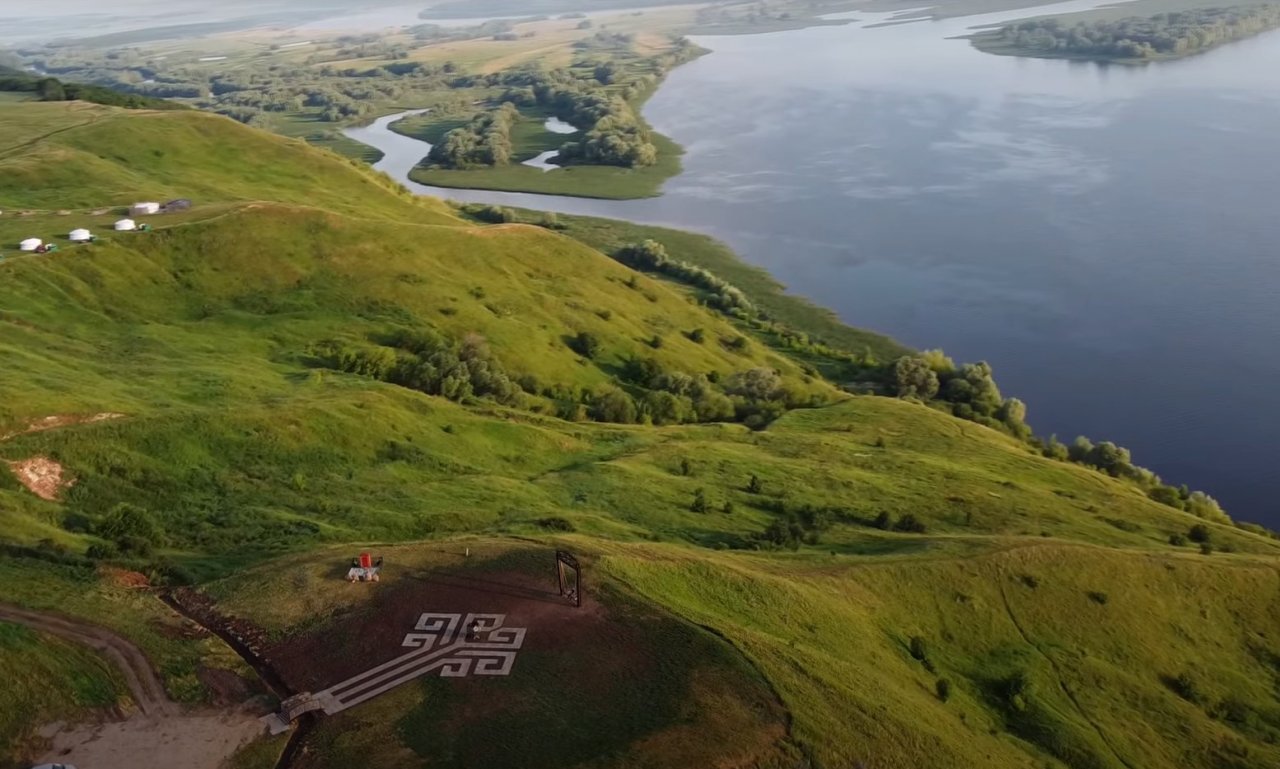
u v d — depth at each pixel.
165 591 52.50
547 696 44.50
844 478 100.88
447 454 89.75
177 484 70.88
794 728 44.91
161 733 41.19
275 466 77.75
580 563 55.41
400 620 49.59
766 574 63.66
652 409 121.44
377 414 90.44
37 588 49.25
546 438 101.12
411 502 76.00
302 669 46.12
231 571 56.12
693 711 44.28
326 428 84.81
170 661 45.19
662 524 81.75
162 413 78.56
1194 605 75.38
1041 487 108.94
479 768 40.25
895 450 115.75
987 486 104.06
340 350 109.19
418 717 42.94
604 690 45.16
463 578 53.69
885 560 71.88
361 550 56.97
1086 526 95.69
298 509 71.12
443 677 45.56
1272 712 67.44
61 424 73.12
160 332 104.31
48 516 61.47
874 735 46.81
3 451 66.44
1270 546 97.75
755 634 52.19
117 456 70.75
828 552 76.25
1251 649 73.06
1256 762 62.22
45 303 101.75
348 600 51.25
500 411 106.19
